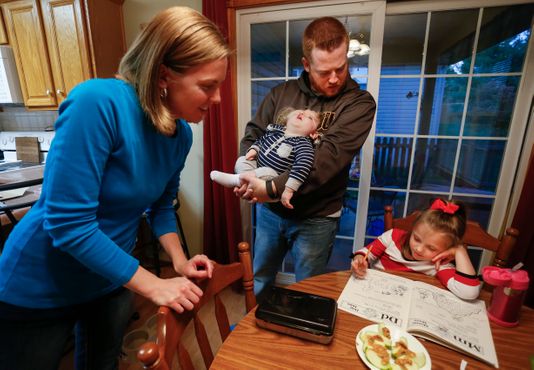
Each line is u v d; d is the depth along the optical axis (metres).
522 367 0.61
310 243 1.22
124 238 0.77
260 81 1.85
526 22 1.47
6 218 1.32
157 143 0.68
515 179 1.62
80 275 0.73
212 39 0.57
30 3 1.77
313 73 1.09
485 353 0.64
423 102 1.66
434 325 0.72
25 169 2.03
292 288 0.89
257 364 0.60
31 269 0.68
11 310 0.69
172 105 0.63
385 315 0.76
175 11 0.56
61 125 0.53
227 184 1.11
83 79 1.83
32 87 1.97
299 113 1.12
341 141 0.99
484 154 1.66
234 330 0.69
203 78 0.59
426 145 1.72
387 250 1.09
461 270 0.93
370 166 1.79
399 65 1.65
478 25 1.51
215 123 1.83
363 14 1.59
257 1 1.65
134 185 0.67
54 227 0.53
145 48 0.57
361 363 0.60
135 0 1.90
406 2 1.55
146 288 0.60
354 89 1.16
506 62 1.52
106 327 0.92
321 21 1.04
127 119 0.59
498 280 0.72
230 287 2.08
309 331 0.65
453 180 1.73
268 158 1.10
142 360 0.46
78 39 1.75
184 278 0.65
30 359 0.75
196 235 2.24
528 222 1.51
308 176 0.98
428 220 1.00
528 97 1.52
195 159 2.09
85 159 0.53
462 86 1.60
